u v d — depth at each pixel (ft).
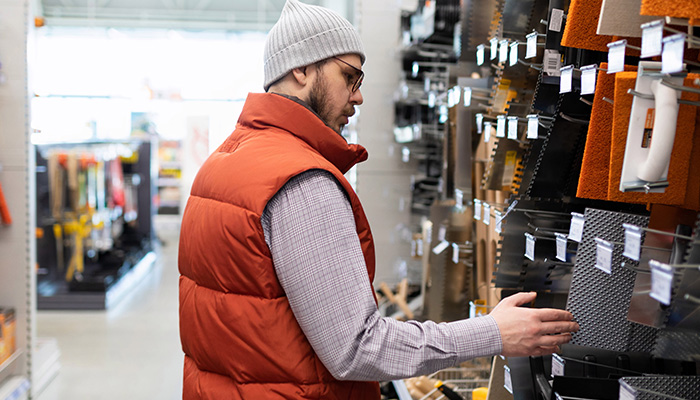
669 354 4.13
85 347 19.35
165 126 54.60
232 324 4.27
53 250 27.68
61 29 39.63
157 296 27.43
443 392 8.09
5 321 12.96
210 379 4.56
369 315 3.99
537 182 4.96
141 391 15.47
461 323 4.11
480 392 6.94
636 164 3.53
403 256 14.73
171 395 15.23
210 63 41.57
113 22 39.17
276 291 4.22
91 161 27.09
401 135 14.16
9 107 13.47
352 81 4.82
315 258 4.00
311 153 4.34
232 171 4.42
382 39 14.62
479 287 8.35
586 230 4.16
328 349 3.98
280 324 4.19
